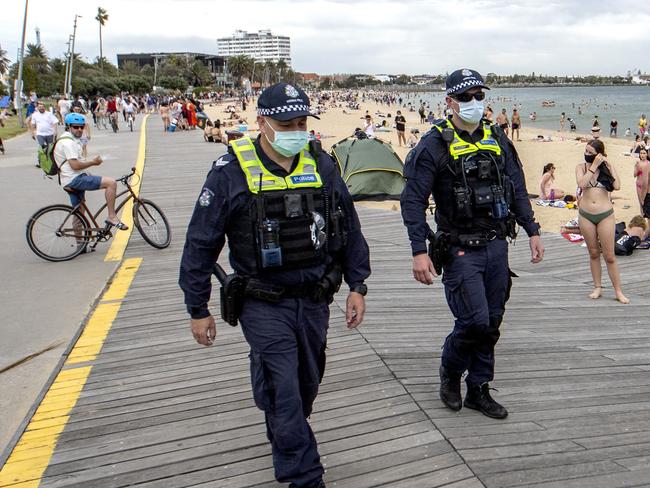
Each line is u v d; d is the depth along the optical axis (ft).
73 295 20.15
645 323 18.04
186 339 15.71
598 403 11.93
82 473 9.89
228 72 526.57
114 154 58.90
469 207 9.98
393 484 9.18
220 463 9.96
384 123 168.86
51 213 24.11
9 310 18.86
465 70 10.15
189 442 10.66
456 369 10.99
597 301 20.53
